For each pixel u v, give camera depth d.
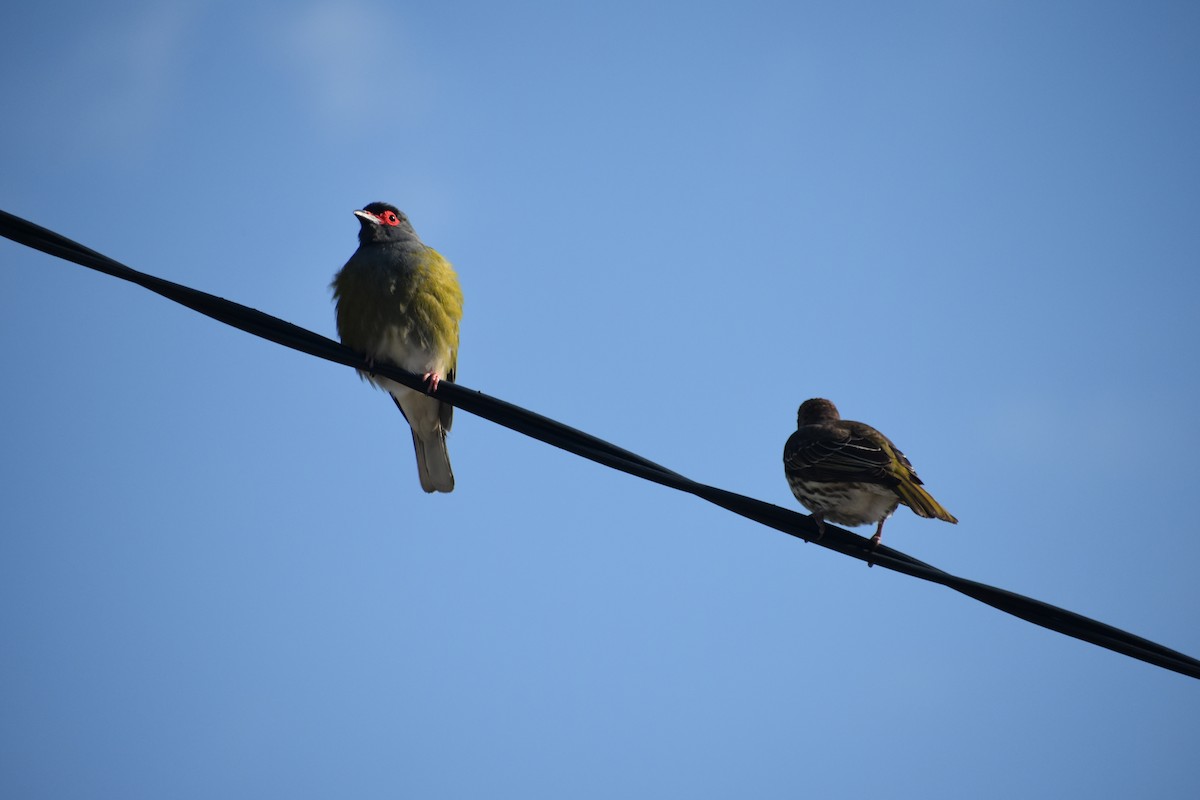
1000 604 9.48
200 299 10.68
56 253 10.24
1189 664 9.12
